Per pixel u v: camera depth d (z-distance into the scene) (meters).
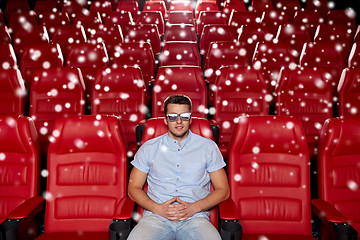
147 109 3.41
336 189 1.69
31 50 3.66
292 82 2.76
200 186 1.70
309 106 2.79
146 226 1.55
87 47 3.77
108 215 1.68
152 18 6.36
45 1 7.20
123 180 1.70
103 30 4.87
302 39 4.84
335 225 1.36
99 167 1.71
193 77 2.83
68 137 1.67
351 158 1.71
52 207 1.67
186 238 1.51
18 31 4.72
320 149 1.71
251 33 4.84
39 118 2.74
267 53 3.79
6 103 2.70
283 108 2.79
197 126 1.81
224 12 7.17
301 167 1.69
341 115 2.80
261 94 2.81
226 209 1.48
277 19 6.11
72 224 1.68
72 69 2.82
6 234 1.32
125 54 3.75
